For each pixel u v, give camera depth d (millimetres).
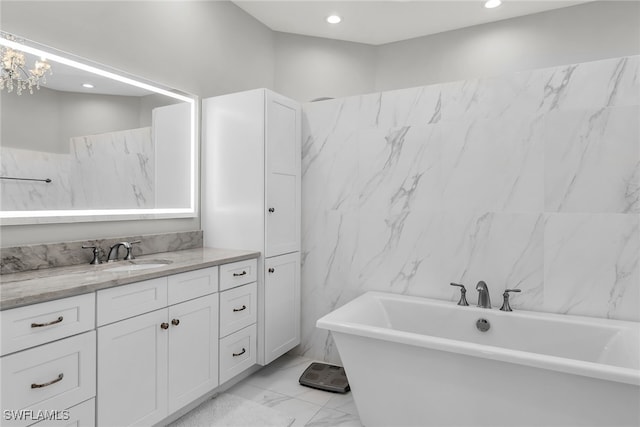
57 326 1433
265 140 2520
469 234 2455
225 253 2465
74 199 2053
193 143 2768
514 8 3209
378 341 1941
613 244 2105
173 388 1937
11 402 1301
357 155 2783
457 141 2475
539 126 2260
